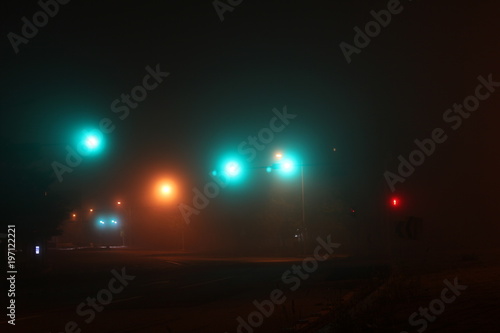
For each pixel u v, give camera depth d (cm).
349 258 4809
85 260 5675
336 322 1145
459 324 1047
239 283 2789
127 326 1458
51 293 2517
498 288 1545
